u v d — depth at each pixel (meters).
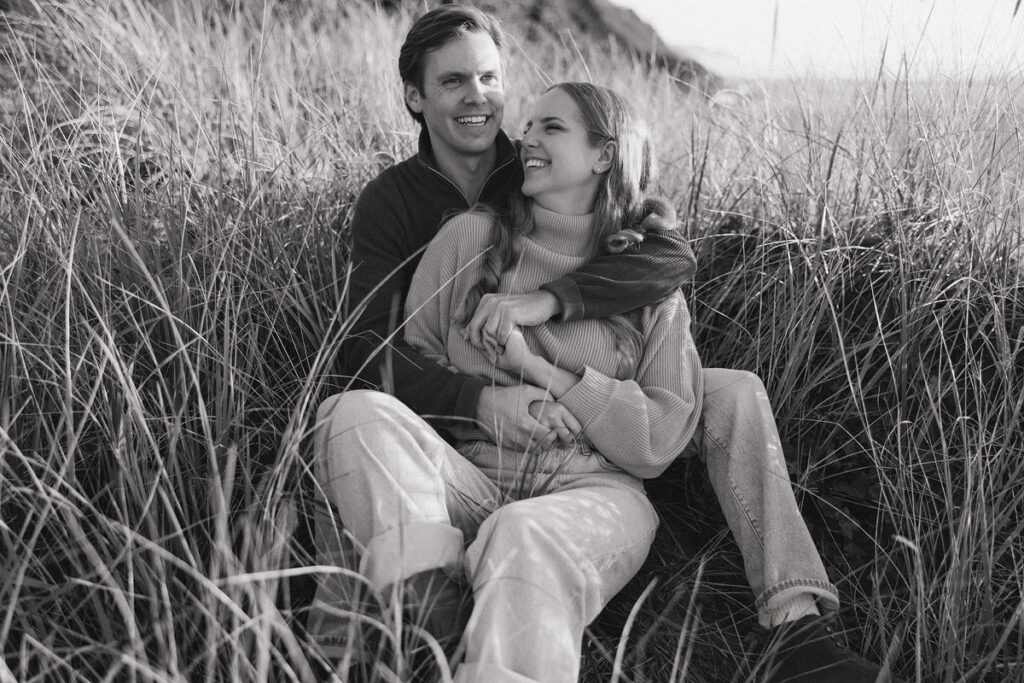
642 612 2.53
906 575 2.68
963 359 3.14
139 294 2.71
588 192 2.67
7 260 2.79
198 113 3.88
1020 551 2.64
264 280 2.95
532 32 6.84
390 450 2.15
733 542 2.79
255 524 2.08
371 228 2.93
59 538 2.12
